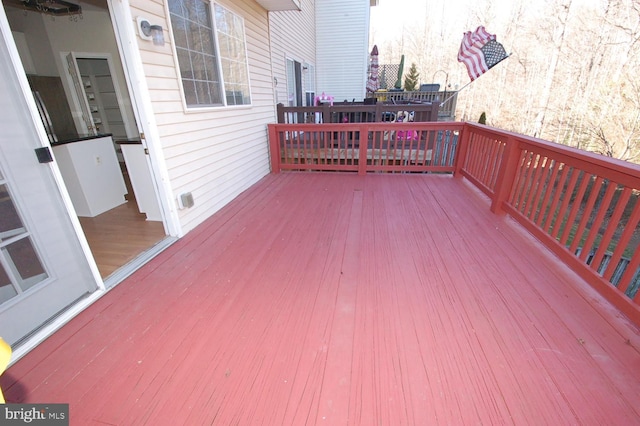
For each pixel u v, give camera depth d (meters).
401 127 5.17
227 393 1.40
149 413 1.32
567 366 1.51
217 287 2.19
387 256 2.60
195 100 3.32
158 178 2.78
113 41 5.08
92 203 3.52
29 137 1.64
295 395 1.38
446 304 1.97
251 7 4.63
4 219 1.58
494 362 1.54
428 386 1.41
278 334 1.74
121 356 1.61
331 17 9.77
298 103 8.24
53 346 1.67
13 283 1.62
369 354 1.59
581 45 14.40
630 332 1.72
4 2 3.92
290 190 4.63
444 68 23.73
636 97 11.88
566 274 2.29
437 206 3.83
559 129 15.38
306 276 2.31
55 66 4.92
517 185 3.26
